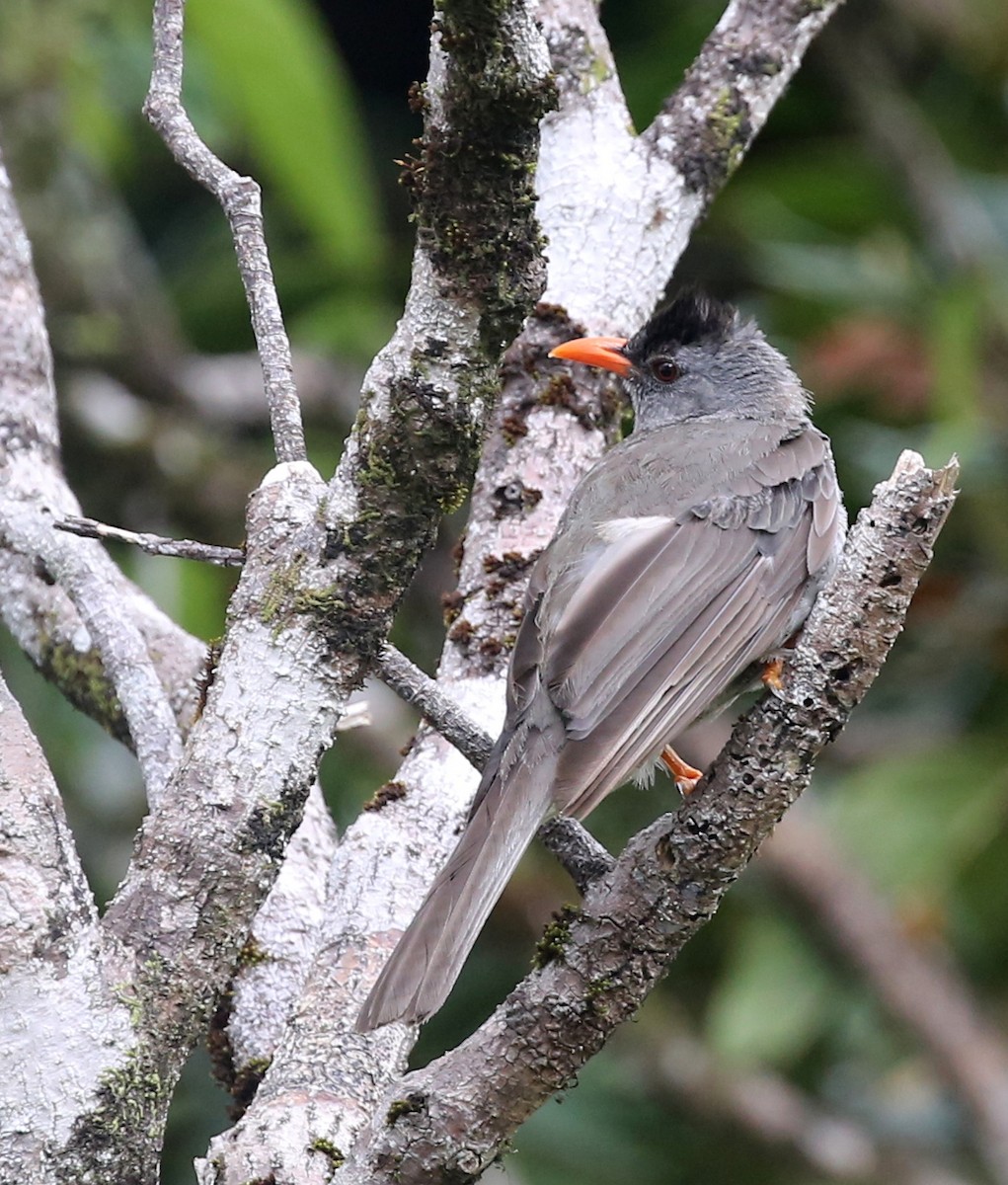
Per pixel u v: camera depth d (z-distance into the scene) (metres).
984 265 15.26
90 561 8.41
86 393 15.96
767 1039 13.30
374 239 15.52
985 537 14.27
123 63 14.99
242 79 13.35
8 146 15.36
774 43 10.73
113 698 9.45
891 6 16.06
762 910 13.88
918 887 13.52
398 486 6.51
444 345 6.40
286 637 6.62
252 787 6.57
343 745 13.77
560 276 10.30
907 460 6.71
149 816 6.71
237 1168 7.16
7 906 6.12
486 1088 6.62
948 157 16.14
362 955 8.05
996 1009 14.27
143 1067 6.25
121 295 16.17
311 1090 7.50
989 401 14.52
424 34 18.88
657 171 10.54
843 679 6.62
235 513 16.06
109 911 6.49
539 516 9.71
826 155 16.09
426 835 8.52
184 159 7.16
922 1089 14.43
